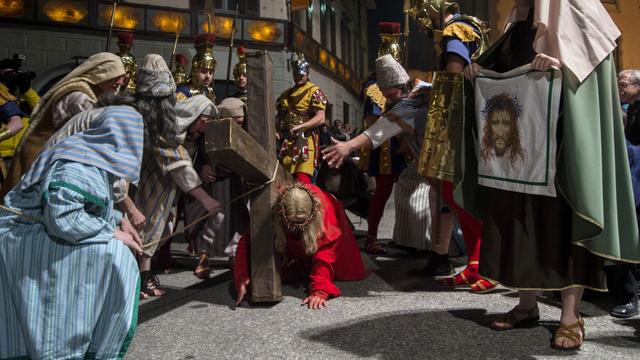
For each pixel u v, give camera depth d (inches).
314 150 207.6
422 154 139.7
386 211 346.9
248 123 129.6
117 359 75.0
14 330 71.4
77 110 110.8
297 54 213.6
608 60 94.7
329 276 133.1
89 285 72.5
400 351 94.7
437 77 138.3
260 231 129.0
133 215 103.3
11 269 71.1
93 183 73.5
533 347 94.9
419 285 147.1
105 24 555.5
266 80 128.9
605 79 93.8
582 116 90.5
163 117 130.5
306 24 737.6
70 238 70.9
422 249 176.9
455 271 166.2
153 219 136.6
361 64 1131.9
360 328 108.4
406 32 229.1
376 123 145.3
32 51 535.5
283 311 123.4
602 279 91.9
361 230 268.2
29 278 70.6
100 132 78.5
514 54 105.7
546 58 92.0
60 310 70.7
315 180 211.3
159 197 136.7
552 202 93.4
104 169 75.3
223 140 105.7
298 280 154.1
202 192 131.9
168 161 132.0
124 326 74.7
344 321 113.7
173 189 138.2
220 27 598.5
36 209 74.1
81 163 74.4
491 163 100.7
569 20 92.7
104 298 74.0
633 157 124.2
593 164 89.0
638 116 130.3
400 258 193.9
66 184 70.6
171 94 132.6
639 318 113.4
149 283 142.4
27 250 71.2
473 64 107.4
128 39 232.4
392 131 144.0
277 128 212.7
